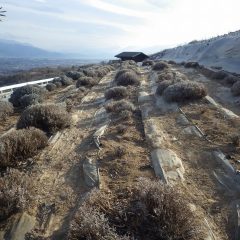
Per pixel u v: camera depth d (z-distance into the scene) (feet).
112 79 108.27
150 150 33.17
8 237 19.63
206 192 24.45
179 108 50.98
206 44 221.25
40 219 21.50
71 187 25.91
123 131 39.70
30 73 281.74
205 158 30.96
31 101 67.21
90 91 83.35
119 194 23.26
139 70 135.33
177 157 30.83
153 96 64.95
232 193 24.11
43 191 25.32
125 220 18.81
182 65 148.87
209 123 42.63
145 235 17.95
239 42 168.45
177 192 20.25
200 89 56.39
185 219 18.44
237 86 64.18
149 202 19.60
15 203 22.00
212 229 19.84
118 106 52.95
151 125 42.19
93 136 38.73
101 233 17.53
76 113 56.75
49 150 35.12
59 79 111.14
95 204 21.03
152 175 26.91
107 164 29.50
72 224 18.99
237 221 20.47
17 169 28.94
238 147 33.17
